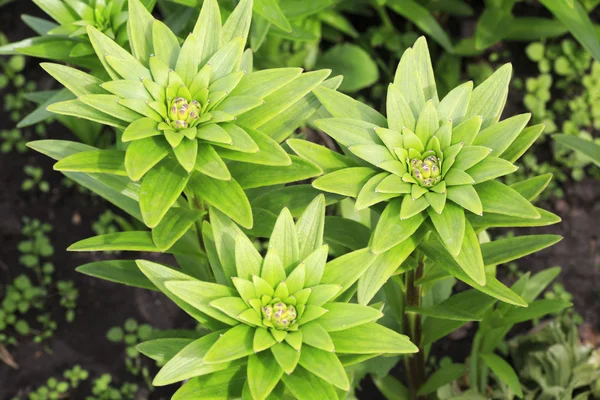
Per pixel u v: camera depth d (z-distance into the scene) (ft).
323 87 3.73
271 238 3.57
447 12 5.65
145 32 3.71
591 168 5.43
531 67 5.78
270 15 4.28
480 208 3.55
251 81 3.64
